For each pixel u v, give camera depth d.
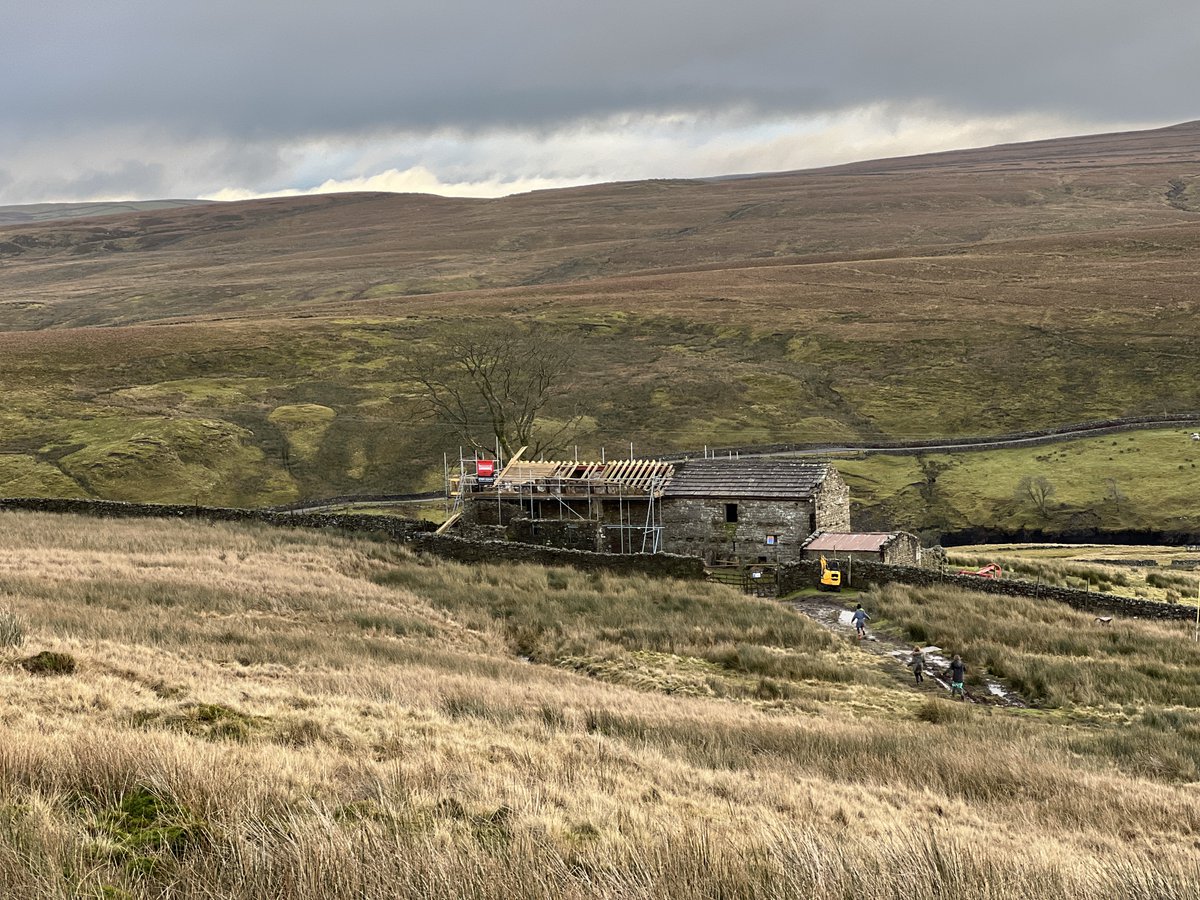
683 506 61.19
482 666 31.83
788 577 52.84
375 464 126.25
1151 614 47.72
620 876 11.56
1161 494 115.31
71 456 120.31
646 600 45.75
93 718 17.33
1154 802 21.27
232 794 13.23
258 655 28.41
